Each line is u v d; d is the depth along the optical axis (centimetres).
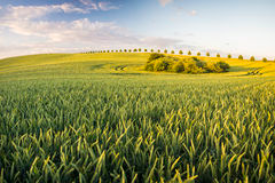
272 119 424
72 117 450
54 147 290
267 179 210
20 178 231
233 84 1650
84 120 408
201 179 225
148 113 508
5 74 4838
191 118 429
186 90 1130
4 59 12050
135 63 9038
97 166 206
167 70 6619
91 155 227
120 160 232
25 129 365
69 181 216
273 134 333
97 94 945
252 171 231
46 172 202
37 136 345
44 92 992
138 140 278
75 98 815
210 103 667
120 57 11700
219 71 6312
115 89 1197
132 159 254
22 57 12812
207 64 6419
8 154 267
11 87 1394
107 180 216
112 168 237
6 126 379
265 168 235
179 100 730
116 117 455
